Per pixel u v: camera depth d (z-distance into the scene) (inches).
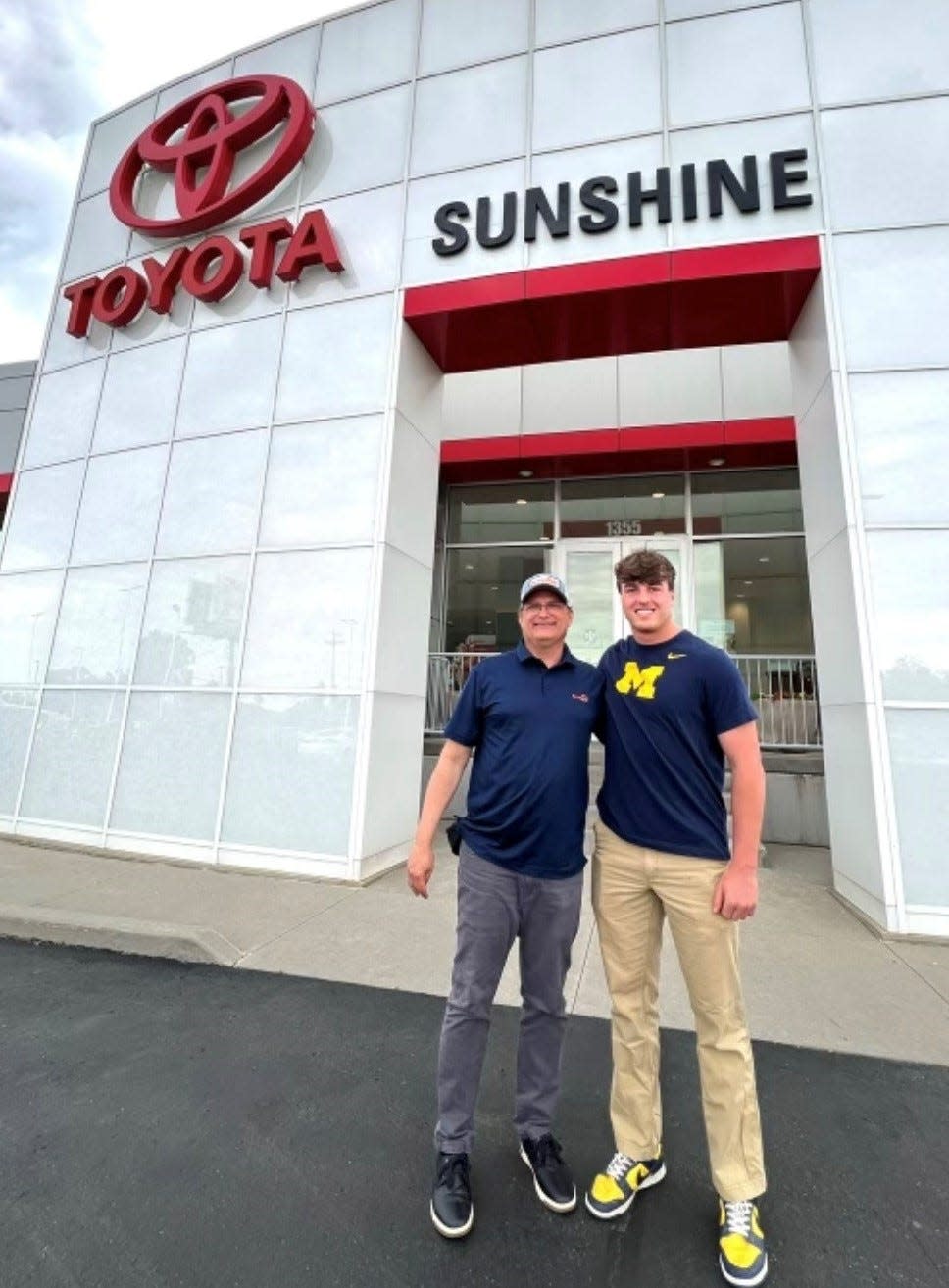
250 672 234.5
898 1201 77.2
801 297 223.6
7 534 303.0
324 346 249.9
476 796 84.8
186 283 268.5
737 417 350.9
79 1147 84.9
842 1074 104.0
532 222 232.2
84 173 324.8
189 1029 115.3
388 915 176.1
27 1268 67.2
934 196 203.2
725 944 74.9
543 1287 65.7
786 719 306.7
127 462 275.1
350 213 255.8
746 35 225.8
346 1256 69.1
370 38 266.2
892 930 167.3
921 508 188.4
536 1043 80.5
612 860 81.3
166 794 236.8
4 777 269.6
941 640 180.9
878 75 213.0
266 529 243.6
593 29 240.2
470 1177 79.2
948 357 194.1
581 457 370.3
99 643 263.0
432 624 393.4
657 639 82.7
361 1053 108.3
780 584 363.6
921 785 175.2
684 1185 79.7
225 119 278.1
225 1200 76.4
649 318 238.1
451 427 384.5
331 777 218.1
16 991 130.3
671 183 223.8
